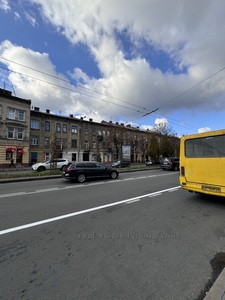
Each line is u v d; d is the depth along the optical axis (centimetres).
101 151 4381
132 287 213
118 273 239
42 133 3516
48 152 3544
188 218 449
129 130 4553
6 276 236
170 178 1253
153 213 488
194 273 239
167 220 435
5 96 2814
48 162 2122
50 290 210
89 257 278
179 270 245
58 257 279
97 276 234
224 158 521
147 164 2822
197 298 198
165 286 215
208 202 599
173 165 2019
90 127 4281
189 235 353
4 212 501
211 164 551
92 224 412
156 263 261
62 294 204
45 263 264
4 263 264
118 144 3959
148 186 917
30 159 3312
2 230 381
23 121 3012
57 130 3747
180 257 276
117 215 472
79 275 237
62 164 2158
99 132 4422
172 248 303
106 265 257
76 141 4025
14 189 859
